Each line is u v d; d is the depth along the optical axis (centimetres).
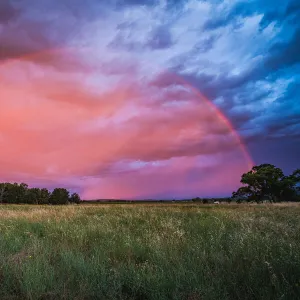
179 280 386
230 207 1762
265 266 412
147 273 427
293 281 366
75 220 1049
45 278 398
